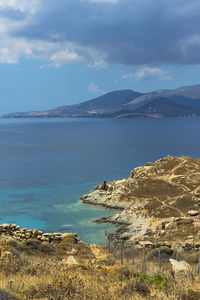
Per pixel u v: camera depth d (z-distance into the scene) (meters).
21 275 13.57
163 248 23.88
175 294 11.63
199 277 14.90
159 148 185.88
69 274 14.03
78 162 131.12
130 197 66.88
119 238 47.12
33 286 11.41
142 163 126.69
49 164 126.25
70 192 77.56
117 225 54.34
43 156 152.62
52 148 190.12
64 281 12.17
